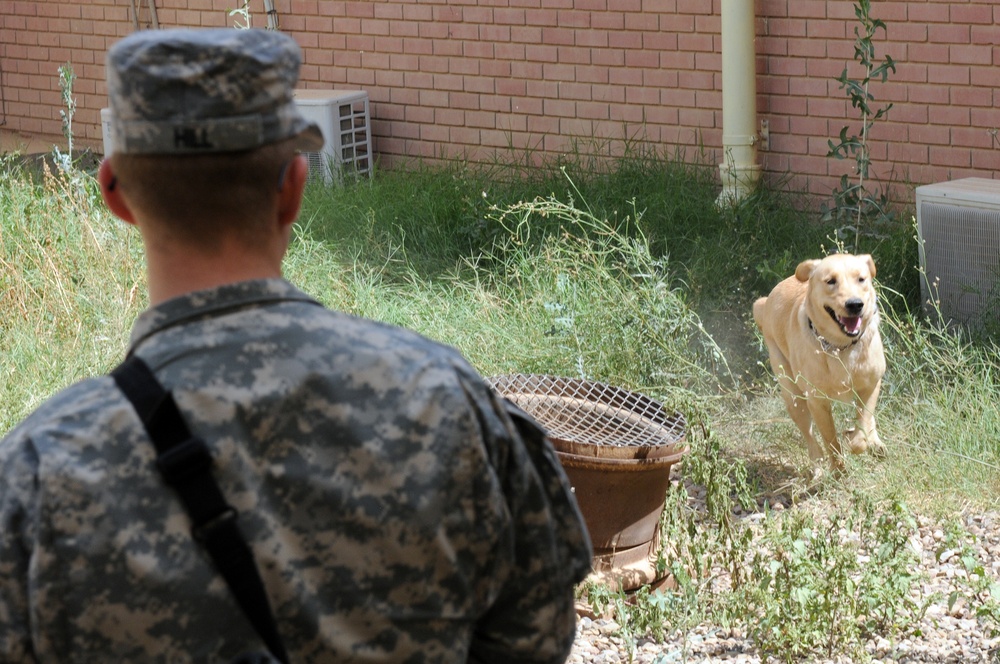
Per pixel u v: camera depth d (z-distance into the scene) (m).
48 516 1.38
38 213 8.70
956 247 7.18
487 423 1.56
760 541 4.78
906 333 6.83
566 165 10.16
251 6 12.38
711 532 5.20
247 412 1.44
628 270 8.00
